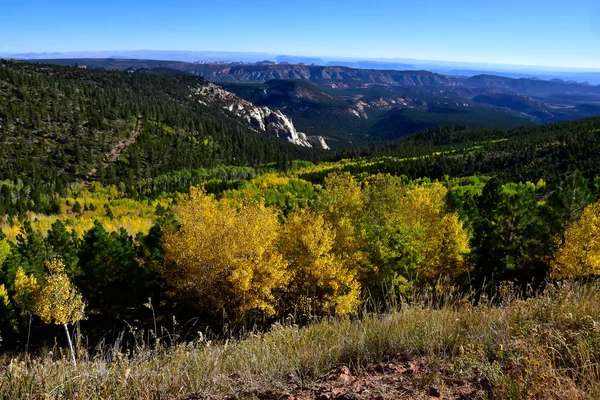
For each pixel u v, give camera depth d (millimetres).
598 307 3910
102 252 21859
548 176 72250
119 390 3242
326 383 3293
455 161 102625
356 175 97125
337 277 17562
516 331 3641
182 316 20422
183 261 18906
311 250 17438
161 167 138750
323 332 4625
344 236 20734
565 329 3598
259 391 3297
